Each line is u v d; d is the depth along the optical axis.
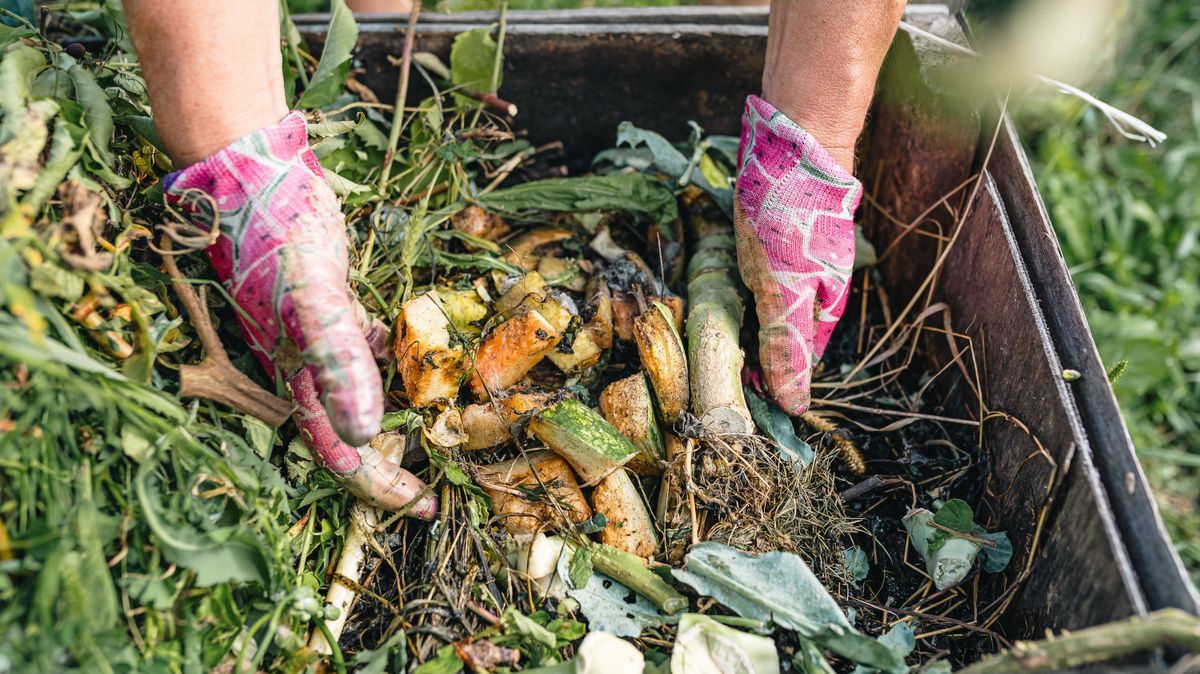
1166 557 0.57
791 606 0.66
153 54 0.58
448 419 0.70
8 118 0.62
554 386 0.76
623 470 0.72
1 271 0.56
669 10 0.92
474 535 0.69
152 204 0.69
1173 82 1.26
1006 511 0.72
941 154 0.83
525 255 0.84
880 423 0.82
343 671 0.63
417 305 0.71
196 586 0.61
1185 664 0.53
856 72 0.68
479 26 0.92
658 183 0.85
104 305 0.62
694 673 0.63
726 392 0.73
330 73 0.81
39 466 0.57
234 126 0.61
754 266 0.74
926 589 0.72
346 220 0.79
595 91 0.95
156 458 0.60
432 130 0.88
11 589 0.55
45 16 0.85
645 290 0.82
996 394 0.75
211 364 0.64
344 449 0.66
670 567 0.69
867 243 0.91
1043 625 0.66
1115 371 0.72
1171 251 1.15
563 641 0.65
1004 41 0.89
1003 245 0.75
